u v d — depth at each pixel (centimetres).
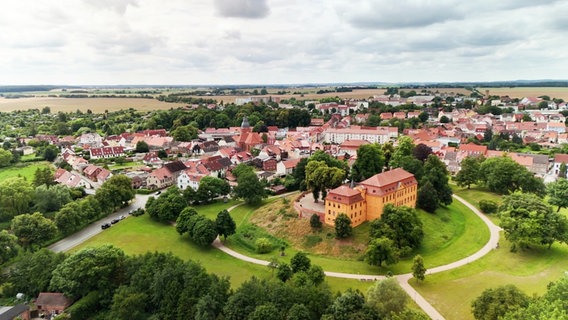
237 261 12488
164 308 9200
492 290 8419
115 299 9362
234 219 16288
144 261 10469
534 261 11438
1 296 10538
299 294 8688
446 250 12569
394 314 7788
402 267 11481
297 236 13625
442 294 9906
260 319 8112
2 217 15525
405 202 14600
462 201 17238
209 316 8644
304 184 17550
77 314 9612
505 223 12131
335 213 13312
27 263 10950
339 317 7938
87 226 15788
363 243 12525
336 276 11106
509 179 17275
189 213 14588
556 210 15762
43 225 13312
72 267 10275
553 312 6494
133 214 16725
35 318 9850
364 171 17238
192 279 9394
